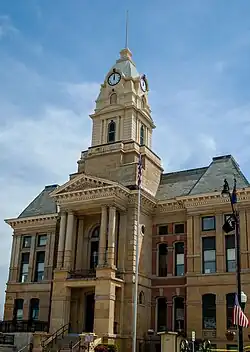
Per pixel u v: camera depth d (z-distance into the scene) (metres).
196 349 42.41
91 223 55.50
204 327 47.84
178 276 52.31
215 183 52.84
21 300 64.12
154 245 54.97
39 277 63.88
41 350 44.81
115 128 61.66
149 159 58.59
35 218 65.50
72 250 53.12
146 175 57.12
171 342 34.75
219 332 46.59
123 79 63.62
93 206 52.28
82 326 51.62
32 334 48.72
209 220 51.25
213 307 48.16
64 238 53.06
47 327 55.28
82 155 62.62
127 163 56.81
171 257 53.56
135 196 52.69
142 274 51.97
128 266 50.66
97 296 48.12
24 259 66.06
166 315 51.88
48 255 63.56
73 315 52.03
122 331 48.53
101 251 49.88
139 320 49.94
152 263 54.41
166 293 52.41
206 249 50.56
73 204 53.59
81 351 43.00
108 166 57.62
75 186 54.03
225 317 46.91
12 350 48.47
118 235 51.97
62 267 51.72
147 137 64.12
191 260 50.47
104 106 63.41
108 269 48.44
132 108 61.31
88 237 55.28
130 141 58.19
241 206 49.00
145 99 64.75
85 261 54.47
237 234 31.11
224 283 47.91
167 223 55.00
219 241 49.44
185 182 58.38
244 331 45.31
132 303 49.12
